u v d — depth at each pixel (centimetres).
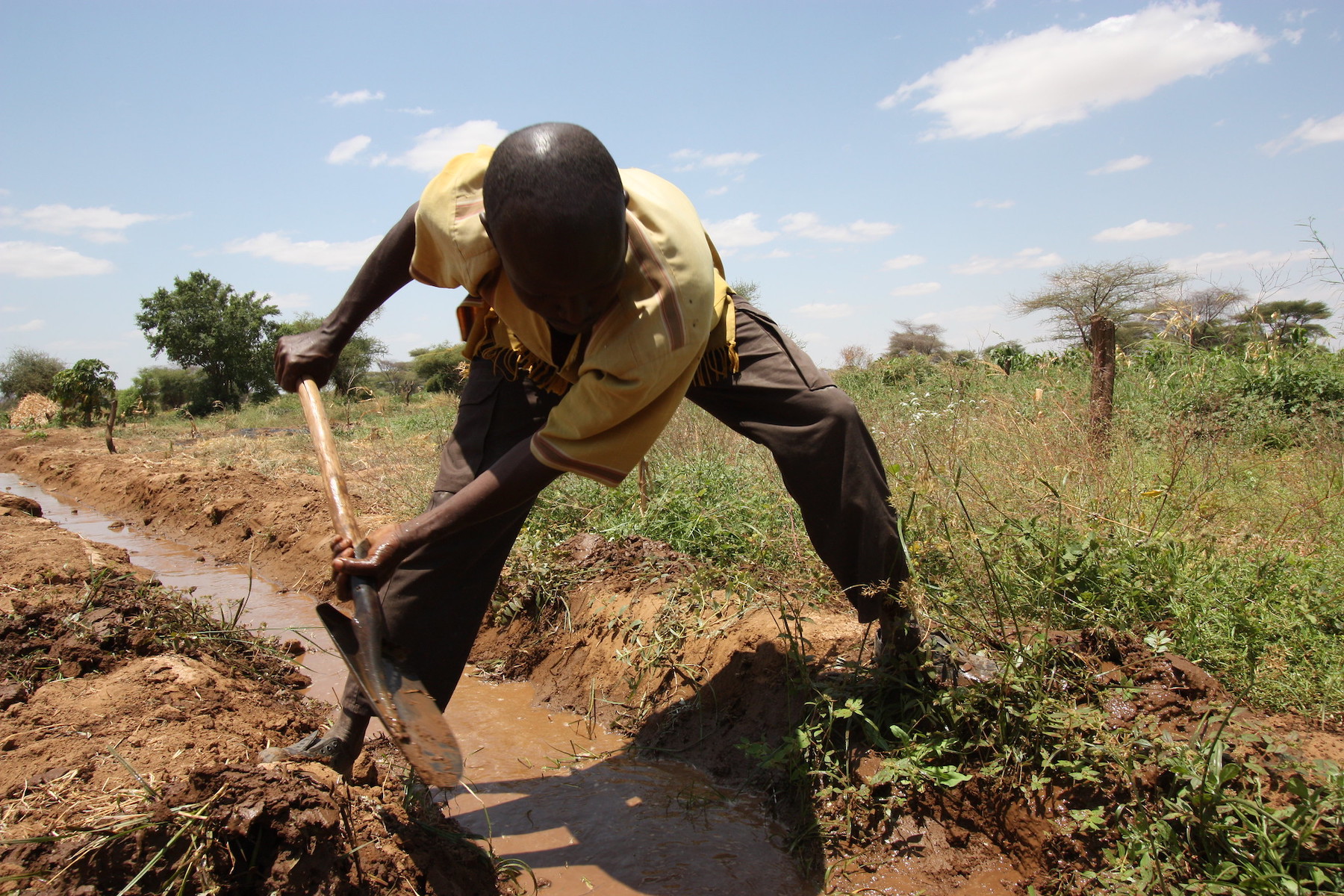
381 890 221
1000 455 523
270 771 220
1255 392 898
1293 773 229
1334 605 337
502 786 322
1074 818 238
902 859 260
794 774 284
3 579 464
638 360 203
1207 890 208
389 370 4153
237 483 902
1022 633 303
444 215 222
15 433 2325
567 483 562
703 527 487
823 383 260
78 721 282
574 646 423
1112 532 361
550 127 179
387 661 220
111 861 200
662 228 205
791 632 349
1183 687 270
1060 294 2264
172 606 420
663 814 298
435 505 260
